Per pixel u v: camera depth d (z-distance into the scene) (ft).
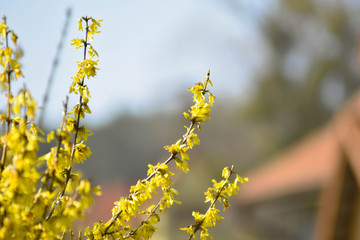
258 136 110.73
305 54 110.73
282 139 108.58
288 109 108.88
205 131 114.62
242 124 113.19
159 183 6.15
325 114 107.65
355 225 21.20
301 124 107.96
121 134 171.63
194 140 6.25
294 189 38.24
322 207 22.77
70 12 6.37
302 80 109.91
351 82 106.22
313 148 45.16
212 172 95.04
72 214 4.68
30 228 4.87
